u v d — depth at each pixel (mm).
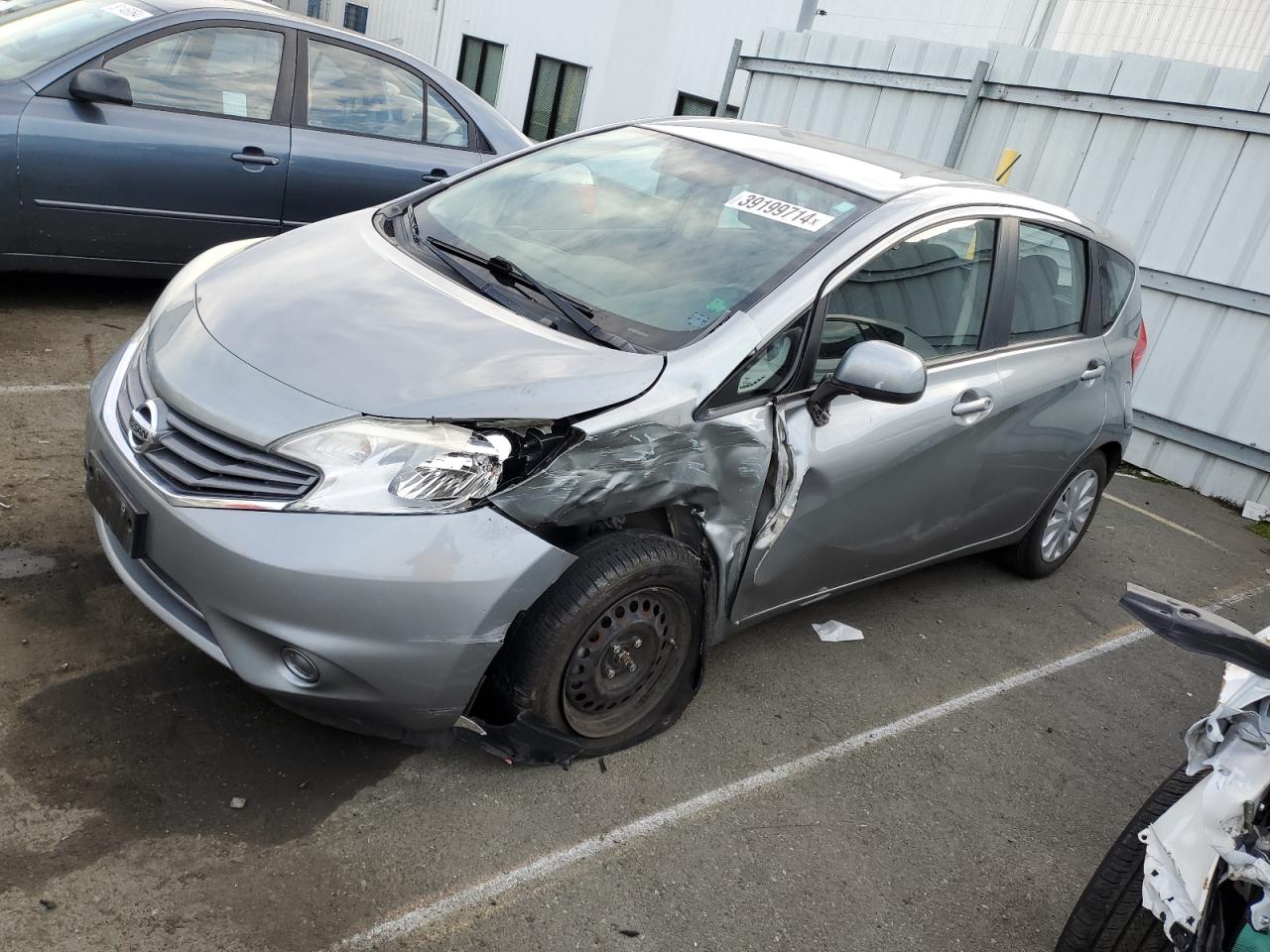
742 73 11461
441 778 2887
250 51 5672
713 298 3148
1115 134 7176
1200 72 6695
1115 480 7047
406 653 2521
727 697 3561
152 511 2588
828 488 3309
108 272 5461
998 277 3943
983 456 3947
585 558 2752
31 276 6016
